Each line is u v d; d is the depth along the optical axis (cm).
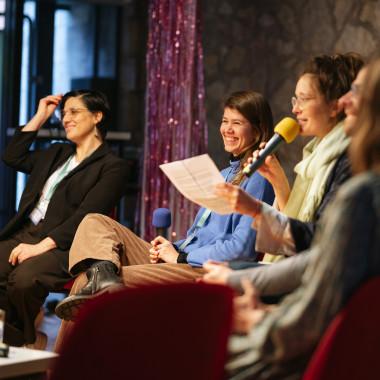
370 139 150
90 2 792
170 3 558
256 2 735
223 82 744
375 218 145
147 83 573
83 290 303
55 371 134
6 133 748
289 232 232
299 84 266
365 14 584
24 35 762
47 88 782
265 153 255
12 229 394
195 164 247
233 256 298
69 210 385
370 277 148
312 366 142
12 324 354
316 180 253
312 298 147
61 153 417
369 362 145
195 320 137
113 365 133
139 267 318
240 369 158
